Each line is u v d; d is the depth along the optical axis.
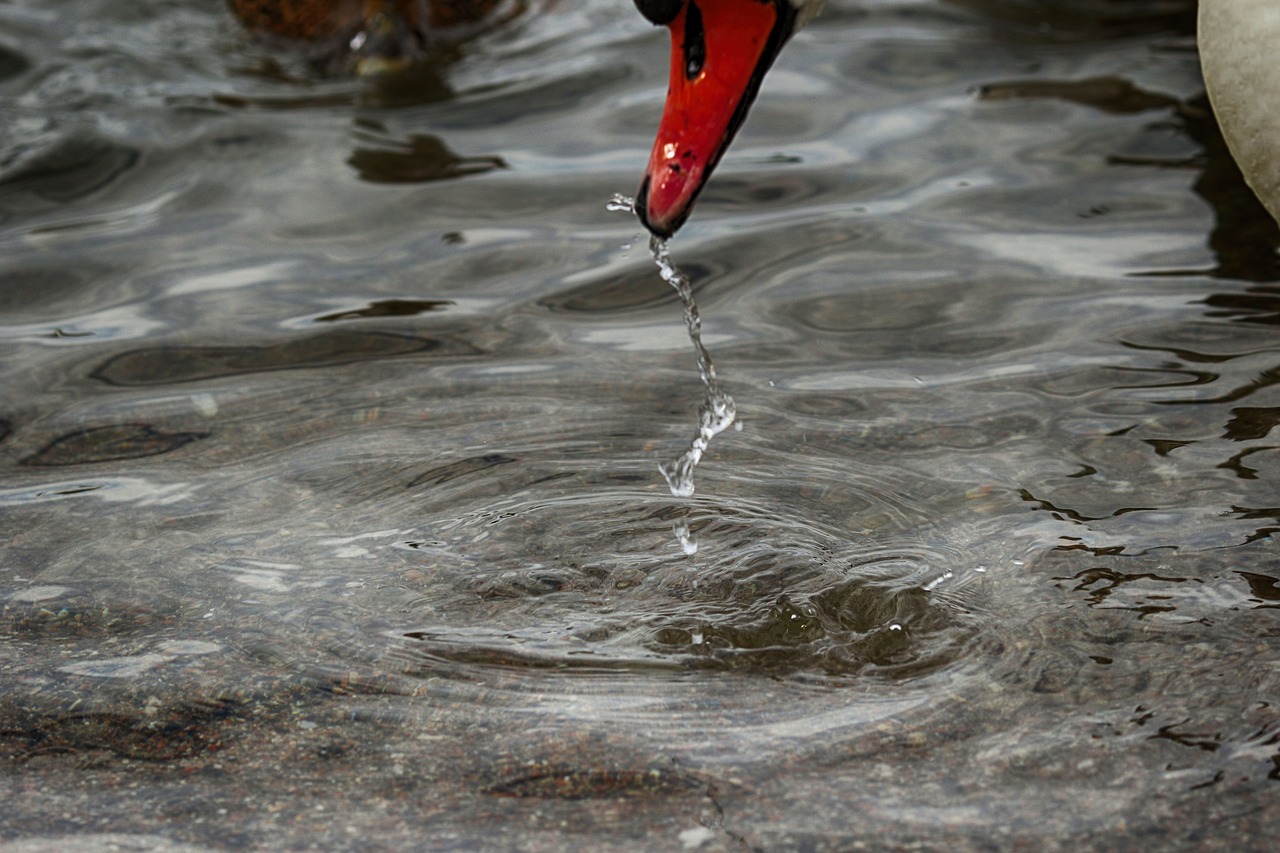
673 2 7.68
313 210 12.31
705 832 5.98
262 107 14.17
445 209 12.27
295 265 11.46
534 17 16.11
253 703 6.88
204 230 12.05
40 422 9.45
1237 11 8.23
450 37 15.62
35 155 13.27
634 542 8.05
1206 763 6.26
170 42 15.57
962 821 5.99
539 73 14.79
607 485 8.55
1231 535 7.82
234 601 7.64
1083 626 7.19
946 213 11.88
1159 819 5.96
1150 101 13.57
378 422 9.30
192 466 8.91
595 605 7.55
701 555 7.91
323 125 13.80
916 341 10.05
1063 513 8.11
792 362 9.85
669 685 6.93
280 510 8.44
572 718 6.70
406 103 14.24
